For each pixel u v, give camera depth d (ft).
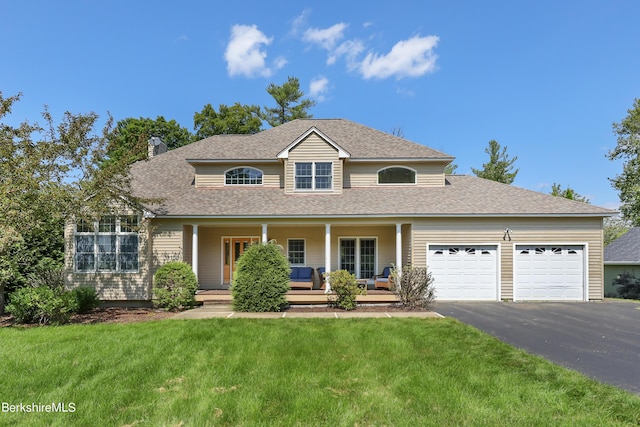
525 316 34.73
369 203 47.11
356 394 15.64
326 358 20.51
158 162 59.00
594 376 18.07
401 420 13.33
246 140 59.41
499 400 14.96
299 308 39.58
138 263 42.98
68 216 33.60
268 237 52.42
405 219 45.80
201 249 51.93
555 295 45.14
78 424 13.20
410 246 46.34
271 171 52.85
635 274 66.74
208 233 52.19
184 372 18.24
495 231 45.52
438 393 15.65
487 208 45.57
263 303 37.06
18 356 20.59
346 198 48.75
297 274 49.08
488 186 52.75
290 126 63.10
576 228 45.27
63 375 17.79
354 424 13.10
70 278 42.65
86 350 21.77
